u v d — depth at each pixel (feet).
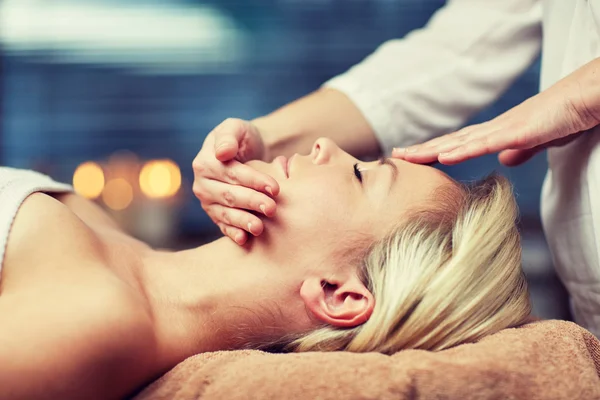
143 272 3.09
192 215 8.36
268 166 3.28
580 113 2.90
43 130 8.84
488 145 3.02
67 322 2.39
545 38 3.52
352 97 4.04
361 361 2.42
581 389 2.41
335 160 3.29
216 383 2.47
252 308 3.00
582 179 3.15
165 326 2.88
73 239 2.88
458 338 2.76
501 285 2.89
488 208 3.12
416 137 4.17
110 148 8.85
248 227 3.00
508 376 2.38
